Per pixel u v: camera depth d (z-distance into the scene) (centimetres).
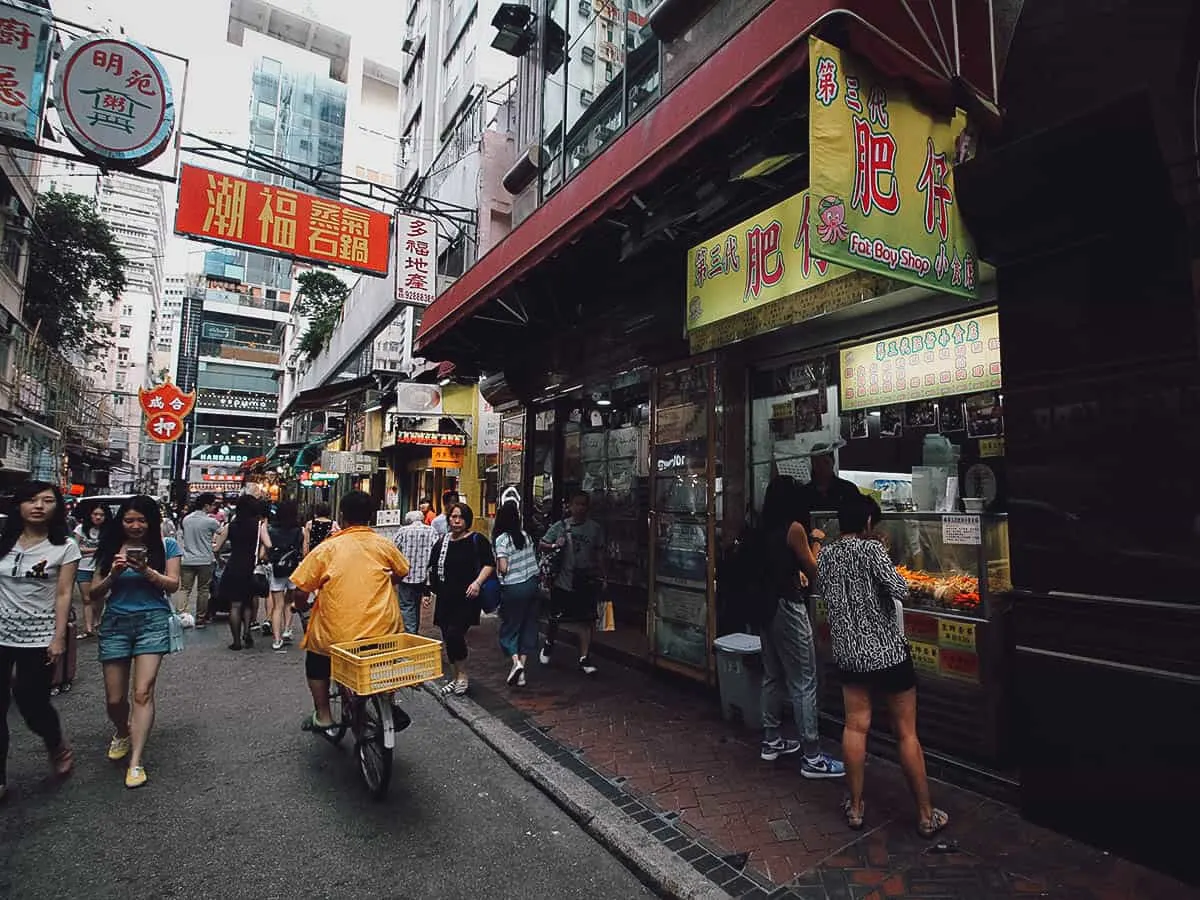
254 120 5269
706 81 352
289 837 330
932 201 328
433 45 2008
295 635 830
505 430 1110
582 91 780
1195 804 270
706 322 514
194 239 793
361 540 407
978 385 425
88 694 571
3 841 321
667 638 596
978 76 348
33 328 2045
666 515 605
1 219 1593
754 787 379
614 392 796
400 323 1769
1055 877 281
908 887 279
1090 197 303
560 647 750
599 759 421
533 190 1124
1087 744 304
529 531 902
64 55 618
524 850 324
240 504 762
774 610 404
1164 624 281
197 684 606
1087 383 312
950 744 389
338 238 882
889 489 477
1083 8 315
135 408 4831
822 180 280
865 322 484
